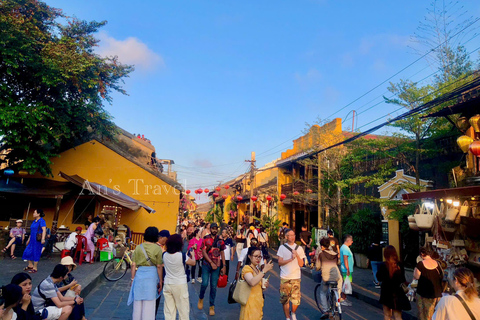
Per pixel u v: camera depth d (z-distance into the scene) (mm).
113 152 19422
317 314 7668
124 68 16344
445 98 8070
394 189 13156
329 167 16734
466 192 6605
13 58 11992
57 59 13234
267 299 9117
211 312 7352
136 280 5359
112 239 13297
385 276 6074
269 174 32812
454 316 3568
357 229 14984
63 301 5086
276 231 23938
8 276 8781
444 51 12703
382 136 13719
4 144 14523
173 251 5594
